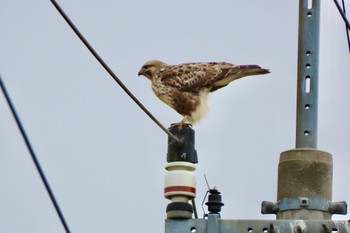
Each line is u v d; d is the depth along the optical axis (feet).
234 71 55.88
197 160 46.01
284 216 44.29
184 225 43.73
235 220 43.09
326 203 44.21
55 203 39.96
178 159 45.73
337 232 42.52
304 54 46.96
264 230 42.91
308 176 44.52
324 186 44.47
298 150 44.93
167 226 43.86
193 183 44.86
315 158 44.70
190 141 45.93
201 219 43.65
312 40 47.03
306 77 46.70
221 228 43.16
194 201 45.16
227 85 57.06
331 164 44.88
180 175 44.78
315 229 42.68
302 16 47.39
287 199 44.39
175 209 43.88
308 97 46.39
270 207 44.70
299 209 44.11
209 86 57.00
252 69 54.85
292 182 44.55
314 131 46.01
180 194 44.55
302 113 46.24
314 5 47.39
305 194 44.29
